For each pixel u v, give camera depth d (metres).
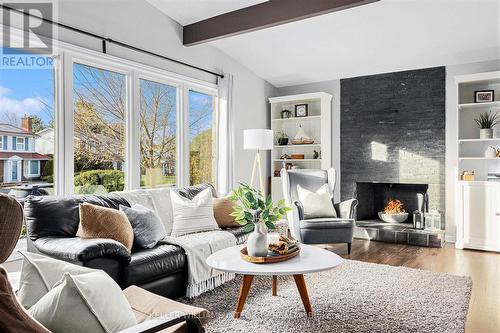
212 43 5.08
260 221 2.53
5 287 0.88
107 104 3.86
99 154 3.79
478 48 4.64
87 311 1.08
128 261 2.46
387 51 4.93
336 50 5.04
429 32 4.37
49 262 1.37
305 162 6.24
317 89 6.13
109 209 2.76
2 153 3.06
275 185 6.18
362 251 4.54
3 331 0.86
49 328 1.04
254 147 4.80
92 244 2.29
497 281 3.37
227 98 5.21
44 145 3.33
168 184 4.56
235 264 2.42
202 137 5.12
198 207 3.62
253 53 5.32
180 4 4.20
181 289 2.92
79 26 3.49
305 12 3.80
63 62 3.38
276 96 6.49
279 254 2.55
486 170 4.91
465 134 5.04
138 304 1.57
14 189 3.13
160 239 3.06
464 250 4.59
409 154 5.32
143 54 4.14
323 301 2.82
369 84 5.66
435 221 4.99
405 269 3.70
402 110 5.38
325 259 2.54
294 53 5.23
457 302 2.80
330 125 5.97
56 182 3.38
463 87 5.02
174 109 4.65
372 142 5.62
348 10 4.05
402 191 5.83
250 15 4.17
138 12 4.08
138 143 4.10
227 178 5.20
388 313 2.59
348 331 2.32
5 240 0.93
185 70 4.70
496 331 2.37
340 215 4.59
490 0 3.69
